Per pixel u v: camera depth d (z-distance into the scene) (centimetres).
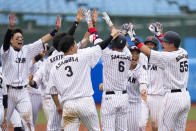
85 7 7575
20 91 2681
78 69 2036
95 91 6119
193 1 8181
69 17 6444
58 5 7531
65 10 7469
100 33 5925
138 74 2577
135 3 7781
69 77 2031
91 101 2044
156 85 2844
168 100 2222
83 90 2025
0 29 6294
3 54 2498
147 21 6694
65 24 6412
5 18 6569
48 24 6538
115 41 2275
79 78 2033
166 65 2192
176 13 7756
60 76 2047
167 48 2256
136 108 2647
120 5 7638
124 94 2325
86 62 2056
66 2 7600
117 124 2356
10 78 2631
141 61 2622
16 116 2822
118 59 2269
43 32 6488
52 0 7544
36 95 3238
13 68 2628
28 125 2697
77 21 2484
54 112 2638
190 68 6500
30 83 2905
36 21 6531
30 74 3120
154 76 2839
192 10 7938
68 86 2023
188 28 7012
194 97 6538
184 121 2280
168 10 7794
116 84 2292
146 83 2544
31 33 6456
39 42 2666
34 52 2695
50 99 2839
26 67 2700
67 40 2056
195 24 7019
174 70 2197
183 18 7019
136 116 2645
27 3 7425
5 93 2267
